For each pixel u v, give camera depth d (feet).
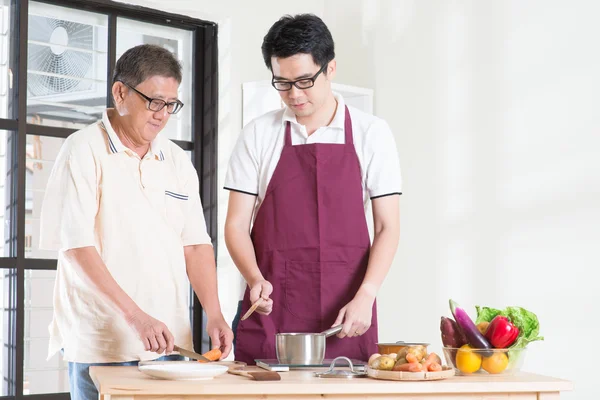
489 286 11.81
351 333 7.03
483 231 11.96
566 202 10.78
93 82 13.21
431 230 12.85
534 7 11.38
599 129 10.39
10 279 12.31
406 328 13.20
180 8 13.51
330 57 7.24
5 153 12.45
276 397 5.67
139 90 7.22
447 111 12.68
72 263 7.04
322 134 7.64
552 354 10.91
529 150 11.34
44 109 12.74
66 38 12.96
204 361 6.79
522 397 6.00
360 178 7.64
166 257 7.50
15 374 12.16
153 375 5.84
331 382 5.78
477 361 6.31
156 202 7.52
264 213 7.70
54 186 7.18
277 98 13.73
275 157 7.67
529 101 11.38
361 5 14.56
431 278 12.79
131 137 7.49
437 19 12.95
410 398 5.83
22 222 12.35
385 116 13.97
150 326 6.70
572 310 10.65
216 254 13.83
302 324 7.55
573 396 10.61
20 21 12.41
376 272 7.34
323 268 7.54
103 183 7.27
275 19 14.62
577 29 10.77
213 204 13.96
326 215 7.57
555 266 10.89
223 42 14.10
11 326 12.26
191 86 14.14
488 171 11.94
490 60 12.02
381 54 14.07
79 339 7.22
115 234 7.28
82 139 7.28
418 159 13.20
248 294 7.66
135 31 13.62
